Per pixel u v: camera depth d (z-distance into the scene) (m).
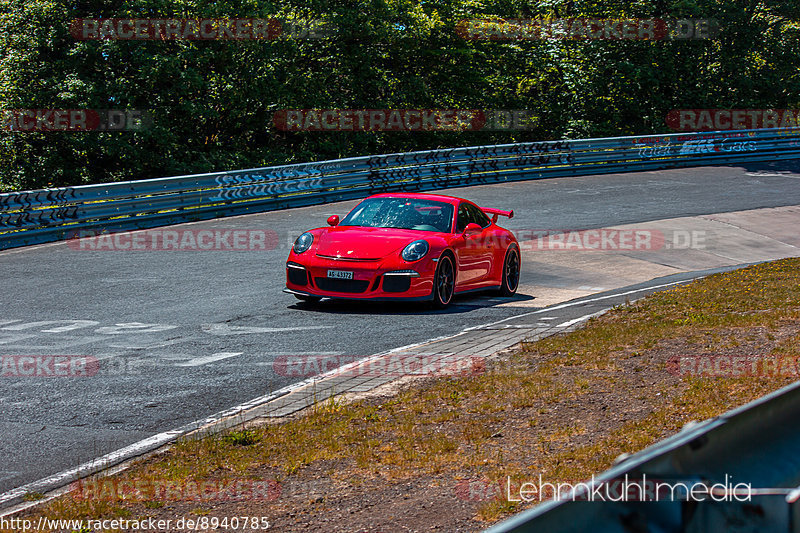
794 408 3.67
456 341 11.53
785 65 58.69
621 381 8.77
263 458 6.68
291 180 29.70
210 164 42.53
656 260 22.20
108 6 40.66
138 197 24.50
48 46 37.50
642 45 54.75
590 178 39.59
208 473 6.36
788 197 34.56
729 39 58.53
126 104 39.38
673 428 7.11
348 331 12.34
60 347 11.05
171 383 9.25
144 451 6.97
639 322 12.33
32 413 8.09
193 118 43.03
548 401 8.16
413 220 15.68
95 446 7.10
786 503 2.85
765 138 46.12
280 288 16.19
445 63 56.97
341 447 6.94
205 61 41.03
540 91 62.06
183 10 40.50
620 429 7.14
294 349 11.05
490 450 6.77
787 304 13.15
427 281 14.12
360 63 50.97
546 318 13.46
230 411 8.20
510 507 5.53
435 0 57.22
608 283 18.88
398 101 55.12
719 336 10.84
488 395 8.47
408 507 5.64
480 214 17.09
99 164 41.91
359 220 15.87
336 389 8.95
